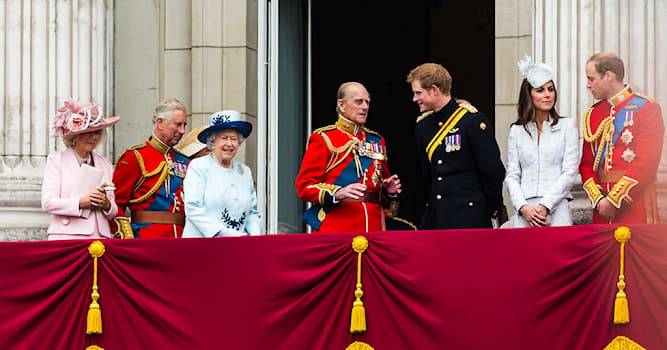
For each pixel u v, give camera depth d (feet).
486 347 102.42
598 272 101.50
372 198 117.70
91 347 108.37
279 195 144.66
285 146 145.59
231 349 106.22
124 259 108.37
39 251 109.09
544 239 102.42
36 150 135.64
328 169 117.19
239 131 116.88
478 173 112.37
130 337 108.06
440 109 114.01
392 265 104.73
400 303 104.32
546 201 110.22
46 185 115.96
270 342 105.91
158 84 143.95
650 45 124.26
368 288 105.19
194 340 106.63
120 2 144.77
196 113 142.31
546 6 131.23
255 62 144.15
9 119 135.74
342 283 105.60
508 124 136.05
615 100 110.32
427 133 114.42
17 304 109.09
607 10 127.65
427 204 115.03
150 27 144.46
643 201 108.06
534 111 112.78
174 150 125.59
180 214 123.65
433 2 204.64
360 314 104.58
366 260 105.40
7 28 137.08
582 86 128.57
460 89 203.31
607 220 110.22
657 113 108.47
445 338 103.09
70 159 117.29
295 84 146.51
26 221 133.28
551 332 101.81
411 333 103.96
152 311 107.34
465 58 203.31
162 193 122.93
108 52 142.41
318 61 205.57
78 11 139.33
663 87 118.62
